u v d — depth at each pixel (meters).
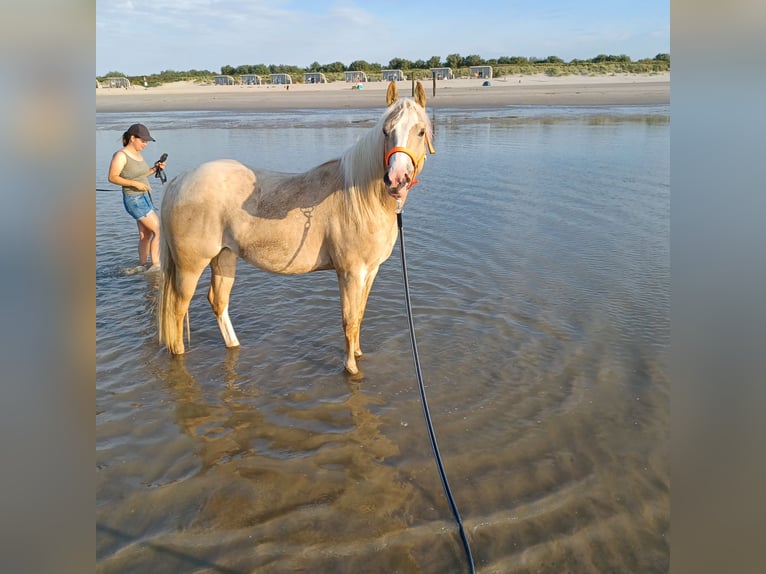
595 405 3.96
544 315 5.32
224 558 2.75
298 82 61.16
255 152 14.12
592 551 2.77
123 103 39.06
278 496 3.18
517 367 4.48
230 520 3.00
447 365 4.54
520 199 9.50
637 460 3.41
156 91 55.22
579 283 6.03
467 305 5.61
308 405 4.08
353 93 43.44
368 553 2.78
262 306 5.87
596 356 4.59
